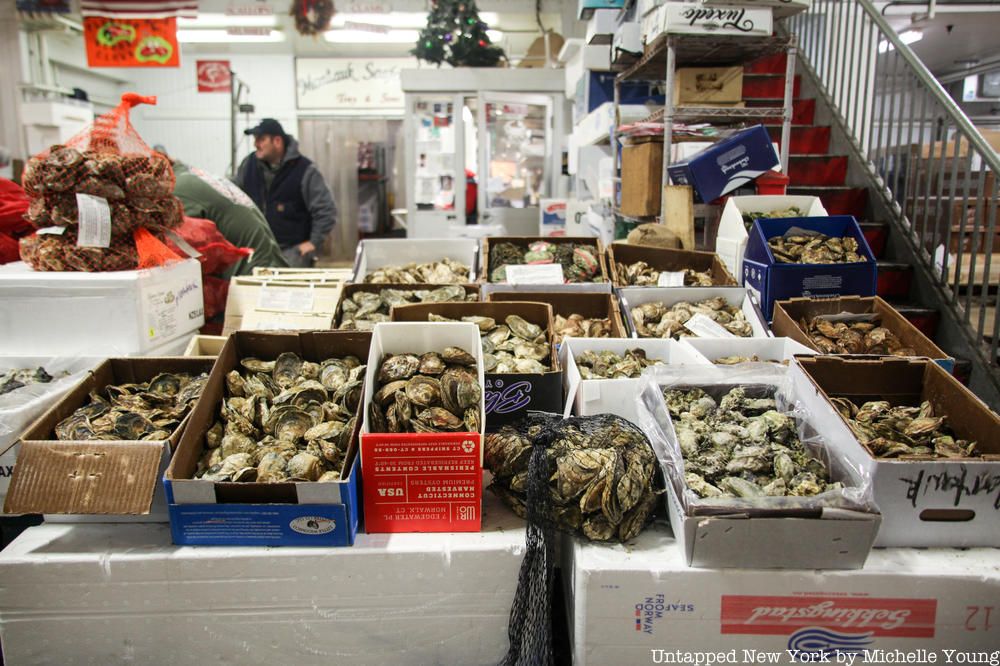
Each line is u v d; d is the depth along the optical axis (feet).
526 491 4.55
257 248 9.95
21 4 22.35
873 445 4.62
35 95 24.54
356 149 32.07
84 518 4.74
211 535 4.40
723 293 7.26
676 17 9.35
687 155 10.16
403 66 31.48
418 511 4.58
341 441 4.79
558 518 4.32
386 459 4.46
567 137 21.62
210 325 8.13
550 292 7.29
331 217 15.05
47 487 4.31
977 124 22.56
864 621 4.16
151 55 21.58
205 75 31.65
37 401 5.01
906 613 4.14
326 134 31.86
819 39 15.30
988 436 4.66
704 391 5.30
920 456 4.51
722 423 4.95
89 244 6.00
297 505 4.34
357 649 4.56
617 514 4.26
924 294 10.64
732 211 8.15
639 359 6.06
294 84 31.76
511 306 6.63
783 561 4.10
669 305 7.29
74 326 6.02
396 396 4.79
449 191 21.77
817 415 4.88
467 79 20.94
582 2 13.60
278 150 14.47
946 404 5.09
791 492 4.33
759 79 14.87
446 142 21.49
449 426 4.62
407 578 4.44
